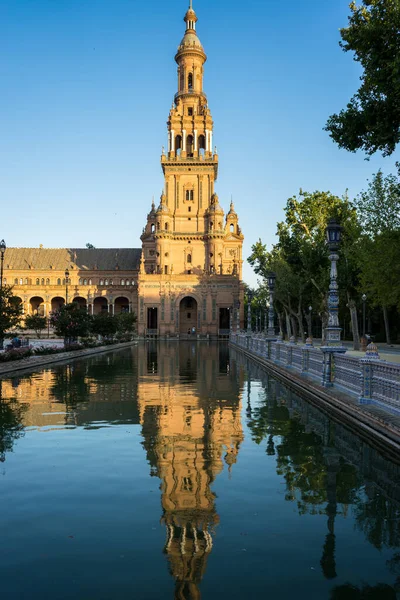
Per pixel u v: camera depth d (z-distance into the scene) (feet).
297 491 23.90
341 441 33.91
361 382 41.16
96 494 23.40
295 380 65.21
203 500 22.66
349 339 232.32
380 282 94.38
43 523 20.07
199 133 325.83
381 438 32.55
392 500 22.81
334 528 19.69
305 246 127.13
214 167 323.98
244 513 21.17
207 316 299.38
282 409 46.75
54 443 33.24
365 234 107.04
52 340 214.07
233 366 98.89
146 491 23.84
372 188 106.73
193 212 321.11
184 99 330.75
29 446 32.40
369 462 28.78
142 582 15.58
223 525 19.93
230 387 63.77
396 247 88.33
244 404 49.78
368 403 39.65
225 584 15.47
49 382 69.31
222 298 299.79
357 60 46.96
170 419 41.75
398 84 38.42
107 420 41.29
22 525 19.89
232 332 234.58
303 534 19.13
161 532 19.25
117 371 86.89
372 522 20.30
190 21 342.64
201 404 49.73
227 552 17.63
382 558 17.30
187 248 317.83
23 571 16.28
